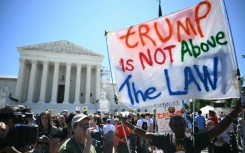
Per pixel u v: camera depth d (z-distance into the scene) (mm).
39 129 8641
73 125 4457
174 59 5543
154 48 5816
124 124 5027
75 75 76312
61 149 4270
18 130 3881
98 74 72312
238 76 4680
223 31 5070
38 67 72812
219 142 9805
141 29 6051
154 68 5715
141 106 5602
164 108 10805
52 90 67188
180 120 4117
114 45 6191
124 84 5895
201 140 4051
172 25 5723
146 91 5645
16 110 5180
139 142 15000
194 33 5422
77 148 4324
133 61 5953
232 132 11375
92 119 11664
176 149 4031
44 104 64125
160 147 4316
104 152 13930
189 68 5320
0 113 4500
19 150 4137
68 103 66188
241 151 15359
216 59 5047
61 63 71562
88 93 69562
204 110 24297
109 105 65188
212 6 5281
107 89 78875
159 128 10750
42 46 70562
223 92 4832
